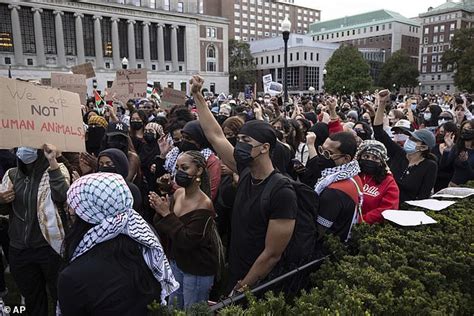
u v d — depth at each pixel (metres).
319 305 2.11
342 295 2.08
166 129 6.33
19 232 3.38
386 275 2.36
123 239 1.91
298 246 2.70
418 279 2.42
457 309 2.29
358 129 6.34
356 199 3.07
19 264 3.43
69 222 3.26
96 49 63.97
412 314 2.10
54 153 3.20
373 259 2.58
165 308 1.93
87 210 1.83
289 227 2.50
